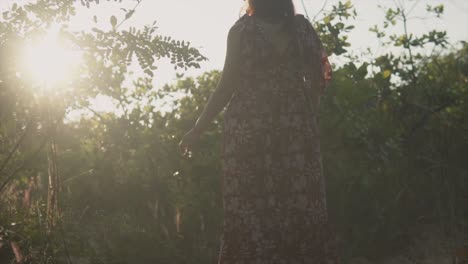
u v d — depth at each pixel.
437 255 4.61
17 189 4.30
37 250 3.74
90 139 5.35
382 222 4.83
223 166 3.18
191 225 4.88
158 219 4.88
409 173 5.22
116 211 4.99
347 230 4.86
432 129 5.53
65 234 3.93
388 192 5.01
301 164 3.11
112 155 5.20
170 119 5.50
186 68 3.63
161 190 5.04
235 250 3.11
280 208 3.09
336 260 3.16
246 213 3.10
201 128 3.26
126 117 5.38
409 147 5.42
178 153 5.13
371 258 4.71
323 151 4.92
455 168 5.38
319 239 3.12
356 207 4.91
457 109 5.71
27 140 4.05
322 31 5.36
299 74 3.16
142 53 3.55
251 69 3.11
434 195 5.20
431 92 5.84
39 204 3.94
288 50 3.13
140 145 5.24
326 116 4.92
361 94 4.95
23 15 3.52
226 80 3.15
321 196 3.16
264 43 3.10
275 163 3.09
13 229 3.71
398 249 4.78
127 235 4.55
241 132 3.11
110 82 3.77
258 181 3.10
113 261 4.22
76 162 5.12
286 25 3.14
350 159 4.95
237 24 3.15
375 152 5.04
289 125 3.10
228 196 3.15
